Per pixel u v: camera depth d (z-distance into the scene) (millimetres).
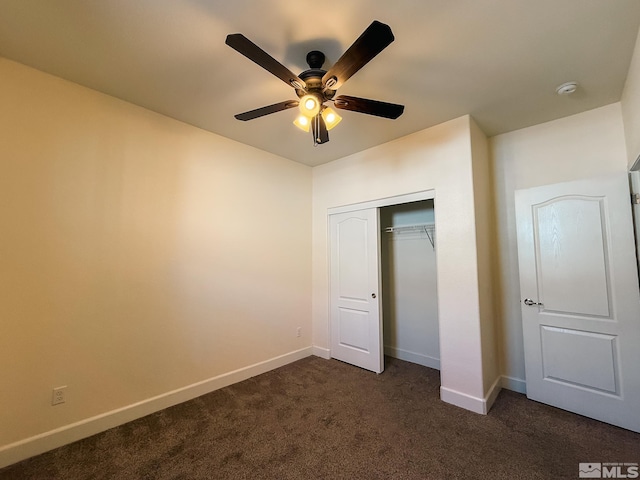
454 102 2441
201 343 2803
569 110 2576
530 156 2863
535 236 2686
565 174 2674
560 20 1601
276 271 3525
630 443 2023
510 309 2918
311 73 1784
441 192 2779
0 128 1885
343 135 3062
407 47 1812
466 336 2551
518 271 2889
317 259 3973
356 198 3533
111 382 2258
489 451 1944
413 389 2871
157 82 2166
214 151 3002
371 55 1425
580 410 2393
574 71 2049
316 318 3930
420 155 2951
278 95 2336
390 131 2977
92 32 1684
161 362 2531
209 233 2920
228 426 2242
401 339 3791
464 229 2615
